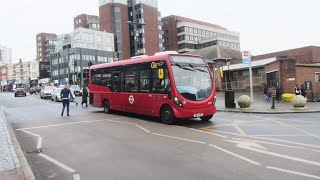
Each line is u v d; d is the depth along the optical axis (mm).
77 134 11383
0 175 6328
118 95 17500
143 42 102500
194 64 13992
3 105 29078
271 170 6359
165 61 13711
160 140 9852
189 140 9734
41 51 148000
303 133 10570
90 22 114000
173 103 13211
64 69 95688
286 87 28078
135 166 6945
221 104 23547
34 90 65375
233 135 10445
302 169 6387
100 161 7488
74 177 6363
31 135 11578
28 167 7039
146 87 15055
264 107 20094
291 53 56594
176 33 115875
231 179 5867
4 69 136875
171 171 6488
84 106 24828
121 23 102562
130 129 12273
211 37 113688
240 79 43719
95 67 20312
